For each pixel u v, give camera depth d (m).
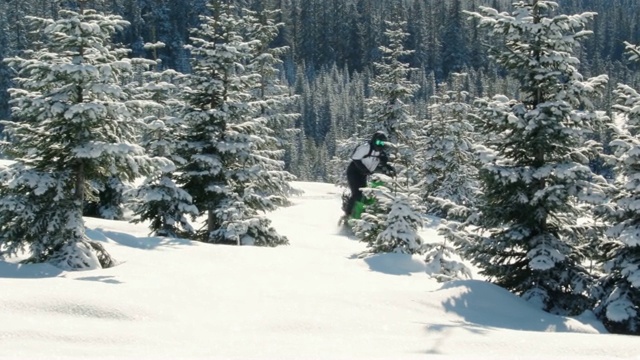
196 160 16.14
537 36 10.98
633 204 9.96
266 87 29.03
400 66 33.75
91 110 10.05
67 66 10.04
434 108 32.94
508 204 11.45
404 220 13.73
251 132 18.05
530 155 11.55
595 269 11.30
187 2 137.12
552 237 10.99
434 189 31.92
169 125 16.17
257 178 17.25
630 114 10.71
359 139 36.62
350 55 174.00
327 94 134.88
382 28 172.00
